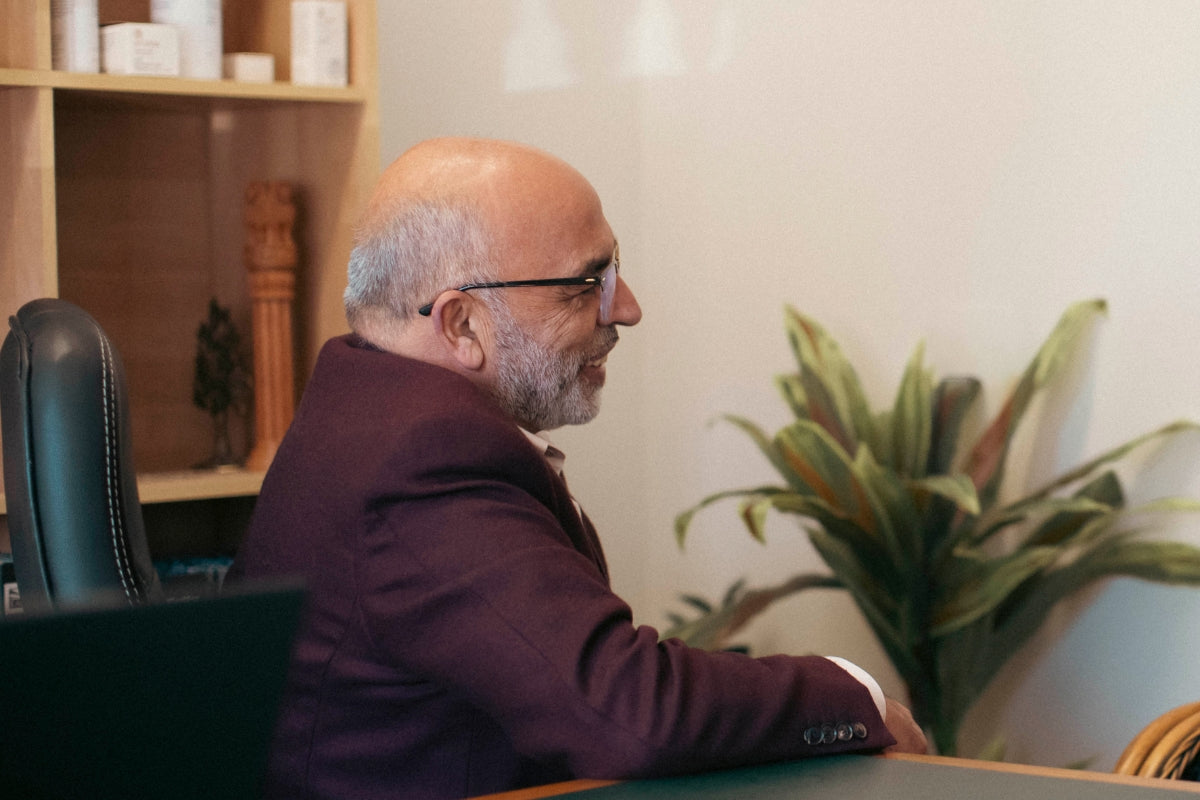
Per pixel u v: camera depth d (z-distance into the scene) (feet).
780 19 9.52
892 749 3.87
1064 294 7.77
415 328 4.30
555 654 3.31
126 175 7.99
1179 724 4.50
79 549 4.16
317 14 7.25
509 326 4.27
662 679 3.28
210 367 7.97
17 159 6.78
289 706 4.02
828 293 9.31
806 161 9.41
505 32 9.76
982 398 8.25
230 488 7.25
